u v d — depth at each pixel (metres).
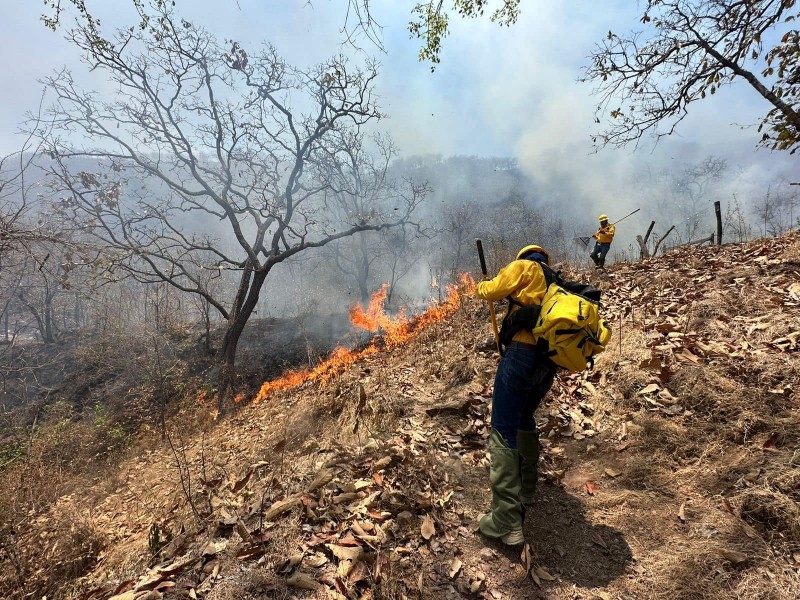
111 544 3.84
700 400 3.12
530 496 2.66
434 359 5.85
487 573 2.17
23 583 3.52
